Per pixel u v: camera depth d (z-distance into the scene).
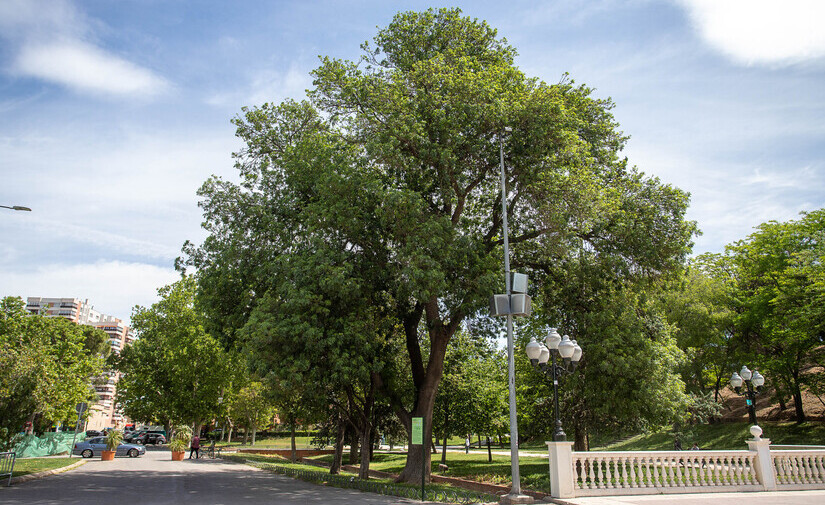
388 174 20.95
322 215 19.41
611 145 25.98
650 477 14.36
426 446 21.66
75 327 52.09
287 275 19.23
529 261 25.80
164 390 51.50
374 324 20.58
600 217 21.31
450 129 19.77
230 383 50.06
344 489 18.44
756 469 15.59
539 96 20.25
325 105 24.59
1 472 18.05
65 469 25.22
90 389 46.50
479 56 25.02
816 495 14.10
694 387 38.59
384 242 20.64
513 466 13.72
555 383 14.71
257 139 25.23
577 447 29.89
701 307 38.88
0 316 38.00
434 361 22.31
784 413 40.56
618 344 22.12
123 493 15.57
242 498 14.83
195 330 48.72
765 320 37.34
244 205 23.88
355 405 21.92
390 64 25.69
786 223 41.19
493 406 36.78
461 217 22.28
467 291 19.47
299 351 18.44
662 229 22.84
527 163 20.39
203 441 67.06
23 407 17.89
